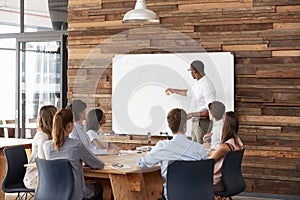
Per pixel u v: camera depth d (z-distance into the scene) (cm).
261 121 636
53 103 788
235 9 648
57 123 393
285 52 626
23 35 806
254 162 639
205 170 375
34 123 802
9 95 864
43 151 442
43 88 795
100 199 434
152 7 693
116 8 714
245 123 644
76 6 741
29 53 807
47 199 399
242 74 645
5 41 840
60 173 392
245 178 644
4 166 566
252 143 641
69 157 390
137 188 391
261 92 637
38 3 799
